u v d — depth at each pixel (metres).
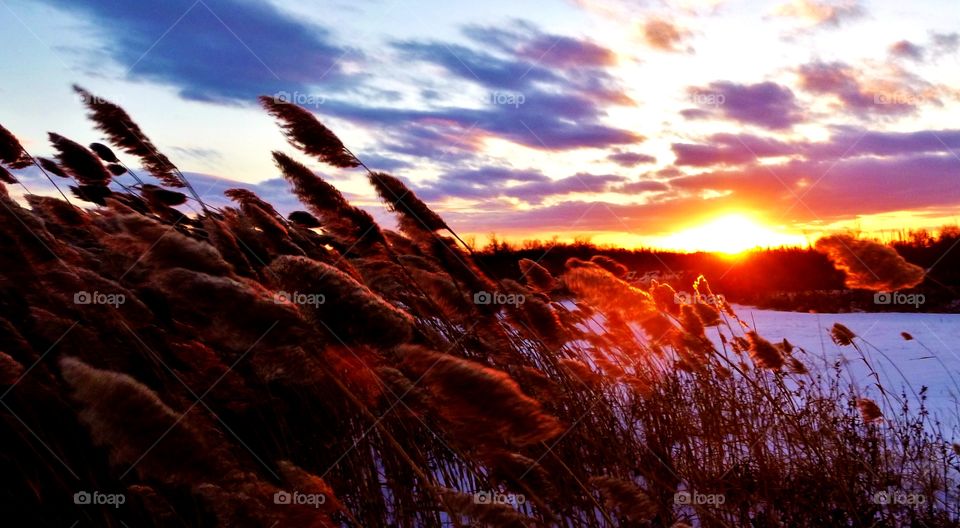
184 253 2.02
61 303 3.21
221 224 3.18
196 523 2.68
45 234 3.31
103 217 3.42
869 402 4.26
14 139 4.45
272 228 3.52
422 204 3.50
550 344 3.36
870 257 2.39
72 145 4.75
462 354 3.33
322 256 4.07
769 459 3.83
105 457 2.74
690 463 3.78
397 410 2.87
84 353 3.09
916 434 4.68
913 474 4.11
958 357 9.30
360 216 3.46
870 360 9.23
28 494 2.64
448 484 3.12
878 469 4.00
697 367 4.24
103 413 1.56
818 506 3.47
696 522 3.35
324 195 3.38
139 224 2.06
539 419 1.64
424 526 2.98
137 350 3.19
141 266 3.16
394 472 3.29
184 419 1.71
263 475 2.96
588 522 2.95
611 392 4.51
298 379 1.91
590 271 3.48
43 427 2.71
